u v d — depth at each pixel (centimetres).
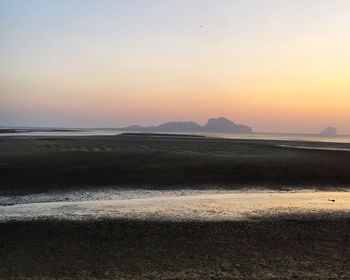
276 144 6875
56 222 1496
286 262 1095
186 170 2892
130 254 1146
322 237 1352
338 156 4222
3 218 1550
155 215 1631
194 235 1348
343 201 2019
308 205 1898
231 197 2072
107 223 1490
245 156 3972
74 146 4806
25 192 2086
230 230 1419
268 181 2597
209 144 5978
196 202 1912
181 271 1016
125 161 3294
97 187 2258
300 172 2964
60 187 2231
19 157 3397
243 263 1081
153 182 2447
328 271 1028
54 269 1023
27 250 1172
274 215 1672
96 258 1109
